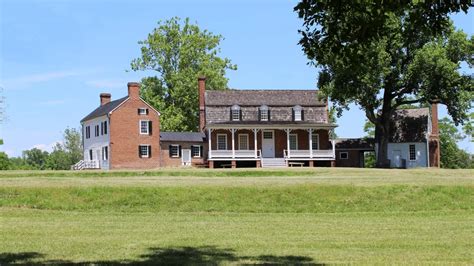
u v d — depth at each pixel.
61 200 27.67
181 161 63.53
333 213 24.62
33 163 129.62
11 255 12.93
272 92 68.50
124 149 61.19
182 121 72.88
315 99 67.62
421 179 33.59
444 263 11.70
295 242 15.12
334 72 56.22
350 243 14.87
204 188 29.27
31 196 28.08
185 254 13.08
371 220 21.19
